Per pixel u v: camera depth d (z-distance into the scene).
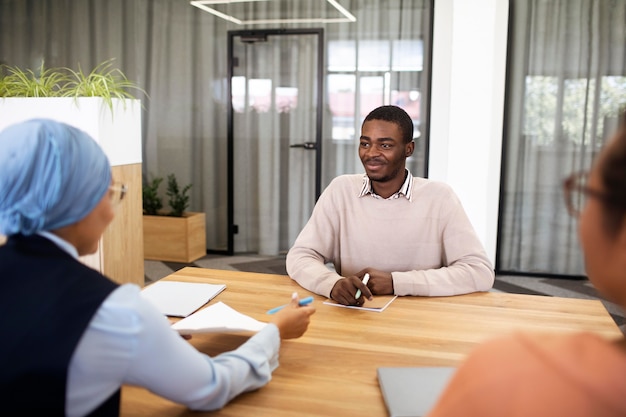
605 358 0.39
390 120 1.76
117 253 3.33
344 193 1.90
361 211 1.87
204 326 1.23
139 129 3.50
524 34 4.00
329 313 1.45
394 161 1.77
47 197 0.71
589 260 0.41
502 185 4.16
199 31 4.66
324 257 1.91
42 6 4.82
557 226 4.16
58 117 3.14
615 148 0.39
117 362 0.70
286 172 4.73
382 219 1.85
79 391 0.68
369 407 0.96
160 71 4.75
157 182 4.73
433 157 4.36
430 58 4.33
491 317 1.43
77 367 0.67
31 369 0.65
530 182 4.16
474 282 1.65
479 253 1.74
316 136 4.59
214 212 4.92
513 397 0.41
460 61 4.02
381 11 4.38
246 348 1.01
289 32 4.50
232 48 4.62
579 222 0.42
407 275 1.62
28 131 0.72
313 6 4.48
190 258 4.61
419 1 4.30
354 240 1.87
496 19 3.97
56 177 0.71
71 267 0.74
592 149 4.01
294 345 1.23
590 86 3.95
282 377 1.07
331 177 4.65
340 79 4.52
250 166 4.79
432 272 1.64
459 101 4.05
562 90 4.00
